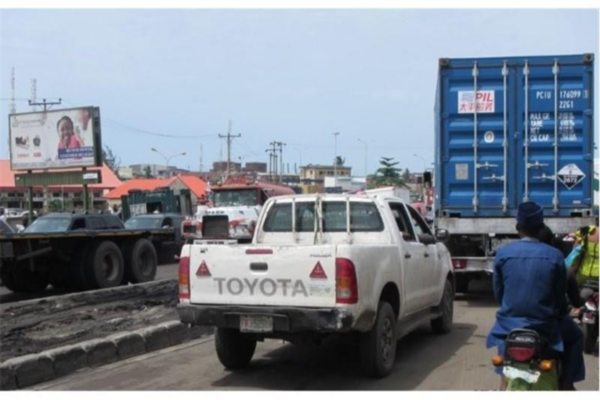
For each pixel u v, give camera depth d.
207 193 38.03
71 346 8.48
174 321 10.29
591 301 8.27
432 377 7.74
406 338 9.98
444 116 12.79
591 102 12.38
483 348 9.27
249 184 30.61
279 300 7.18
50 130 42.59
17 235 14.22
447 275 10.28
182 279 7.63
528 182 12.56
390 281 7.92
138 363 8.70
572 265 8.21
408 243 8.78
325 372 8.07
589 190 12.37
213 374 8.09
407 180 87.69
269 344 9.67
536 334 5.20
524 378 5.11
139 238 17.38
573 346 5.73
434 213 13.41
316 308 7.04
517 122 12.58
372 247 7.51
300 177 114.00
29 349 8.78
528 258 5.48
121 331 9.86
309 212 9.00
